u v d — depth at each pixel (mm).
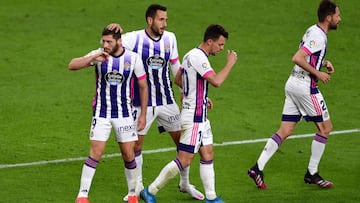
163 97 32969
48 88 49250
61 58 54562
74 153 38500
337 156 38312
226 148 39531
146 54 32531
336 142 40406
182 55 54844
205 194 32219
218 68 53062
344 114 45219
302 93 33906
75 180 34688
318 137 34094
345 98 48188
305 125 43312
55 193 32875
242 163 37375
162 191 33719
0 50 55906
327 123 34188
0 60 54031
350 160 37750
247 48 56781
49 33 59375
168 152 38812
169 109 33125
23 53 55438
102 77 30078
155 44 32531
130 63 30078
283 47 57125
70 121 43562
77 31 59812
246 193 33281
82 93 48469
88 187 30516
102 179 35000
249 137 41344
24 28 60406
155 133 41656
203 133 30984
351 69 53281
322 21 33625
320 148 34031
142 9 64688
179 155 31062
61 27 60625
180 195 33250
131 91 30812
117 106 30344
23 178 34781
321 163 37312
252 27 61031
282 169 36625
